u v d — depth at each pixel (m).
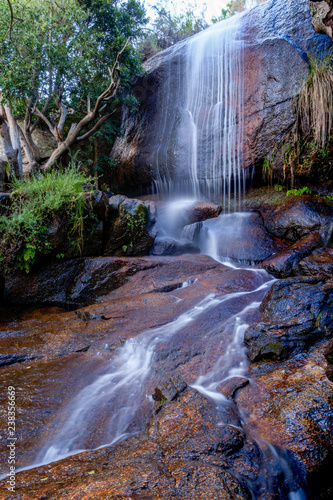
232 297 4.68
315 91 6.73
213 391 2.91
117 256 6.57
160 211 7.85
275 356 3.27
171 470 1.89
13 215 5.76
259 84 7.64
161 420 2.45
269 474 1.93
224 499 1.62
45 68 7.41
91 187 6.53
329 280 3.95
